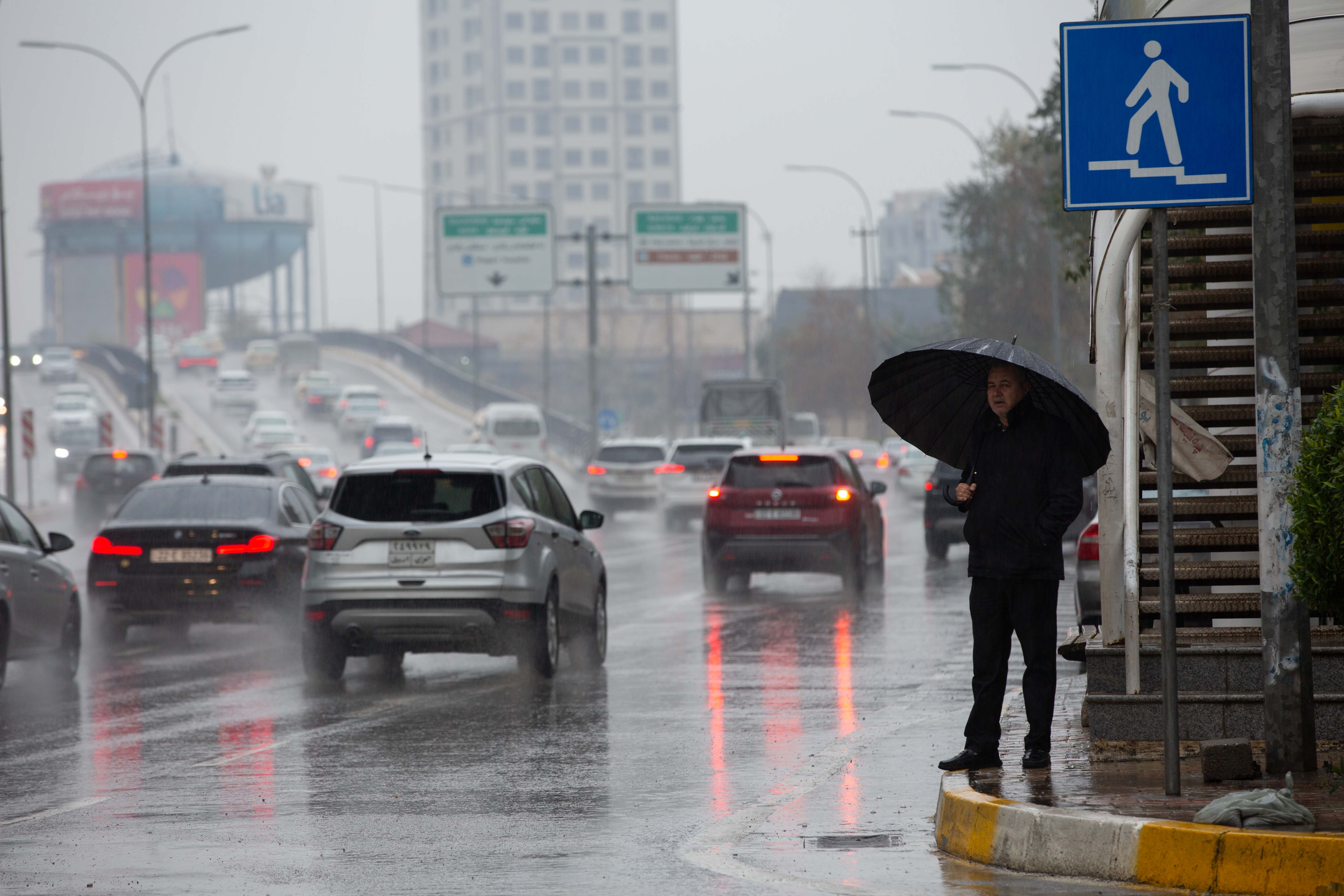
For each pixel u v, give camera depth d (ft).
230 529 188.75
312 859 81.56
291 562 193.47
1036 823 77.61
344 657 156.66
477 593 150.30
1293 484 85.97
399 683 156.35
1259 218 86.07
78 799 99.25
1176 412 101.04
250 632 216.13
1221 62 79.46
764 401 646.33
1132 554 96.48
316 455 603.67
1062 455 90.22
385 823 90.58
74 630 164.35
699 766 108.47
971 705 136.15
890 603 230.07
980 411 94.58
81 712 139.85
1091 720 94.68
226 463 254.06
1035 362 88.33
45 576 158.81
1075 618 202.08
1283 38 85.66
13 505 163.94
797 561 239.71
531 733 123.34
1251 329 104.99
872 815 91.91
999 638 92.22
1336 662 94.84
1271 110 85.81
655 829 88.63
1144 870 73.67
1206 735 93.15
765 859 80.89
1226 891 71.15
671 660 170.81
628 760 111.14
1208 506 103.55
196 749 118.42
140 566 188.44
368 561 152.05
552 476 172.65
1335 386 100.68
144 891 75.25
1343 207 106.83
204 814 93.76
